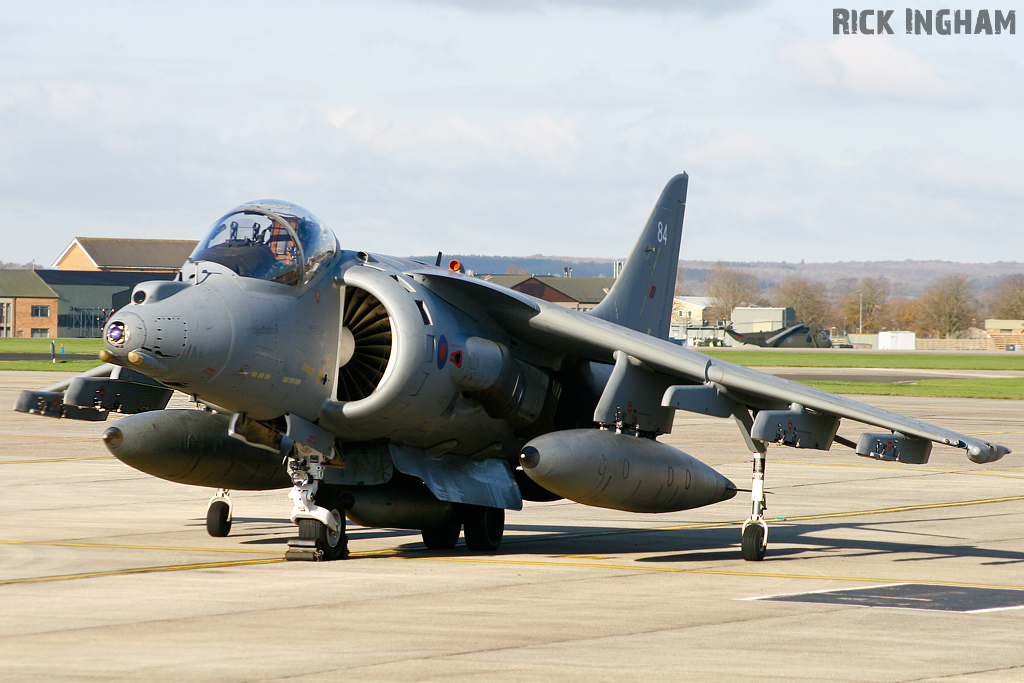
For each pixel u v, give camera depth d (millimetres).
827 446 38500
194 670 21547
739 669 22156
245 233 34469
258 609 27641
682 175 51875
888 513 51531
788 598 30297
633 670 21938
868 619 27438
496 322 40719
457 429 38906
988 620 27484
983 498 57375
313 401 35312
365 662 22281
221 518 40688
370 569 34344
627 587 31797
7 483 57312
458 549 40219
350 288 37469
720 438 90500
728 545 41594
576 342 39875
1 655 22688
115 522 44406
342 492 37312
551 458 35531
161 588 30484
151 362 30484
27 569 33562
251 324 32594
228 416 40219
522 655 23047
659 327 51312
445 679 21078
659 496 38938
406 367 34875
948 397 148750
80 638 24266
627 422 38750
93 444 78312
